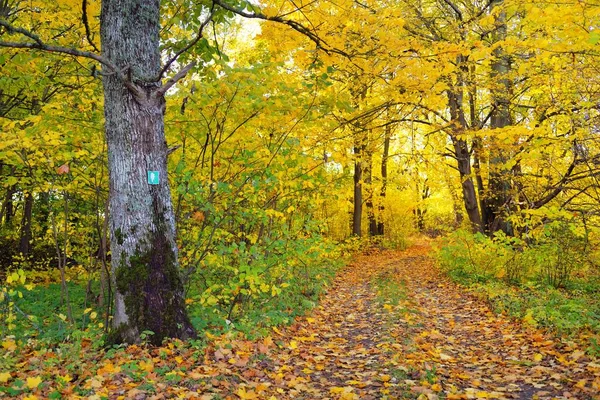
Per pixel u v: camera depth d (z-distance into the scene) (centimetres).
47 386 370
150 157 505
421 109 1056
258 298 750
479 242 1076
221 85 596
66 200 648
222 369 429
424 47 750
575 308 642
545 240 923
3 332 519
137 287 489
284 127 716
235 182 662
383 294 977
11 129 621
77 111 696
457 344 601
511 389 414
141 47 505
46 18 740
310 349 570
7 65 647
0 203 1391
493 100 1171
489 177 1266
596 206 850
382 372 471
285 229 667
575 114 780
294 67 858
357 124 956
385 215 2441
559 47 620
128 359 439
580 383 395
